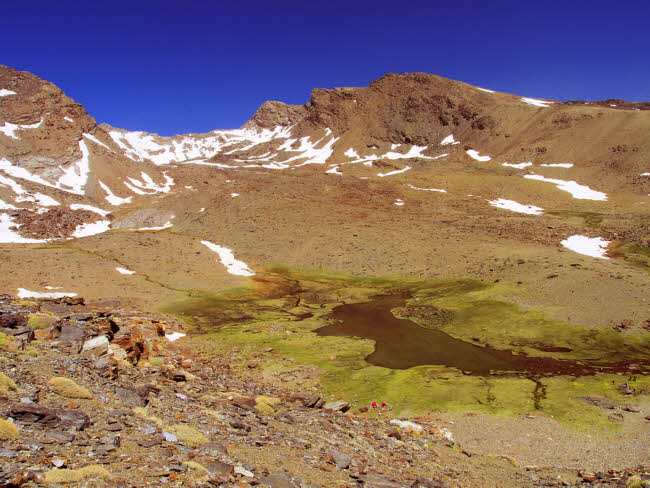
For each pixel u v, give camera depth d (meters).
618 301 48.78
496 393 30.92
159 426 13.38
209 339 44.88
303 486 11.15
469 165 172.50
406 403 29.41
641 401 28.39
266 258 86.81
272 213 108.31
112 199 146.75
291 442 15.53
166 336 45.47
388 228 95.81
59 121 174.88
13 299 31.95
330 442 17.09
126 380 19.28
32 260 70.06
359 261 81.31
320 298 64.06
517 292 56.59
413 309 56.00
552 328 45.75
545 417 26.83
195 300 61.44
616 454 21.86
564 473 19.34
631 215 98.75
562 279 57.12
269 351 41.03
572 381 32.84
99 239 92.25
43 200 127.06
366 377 34.34
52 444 10.02
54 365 16.75
